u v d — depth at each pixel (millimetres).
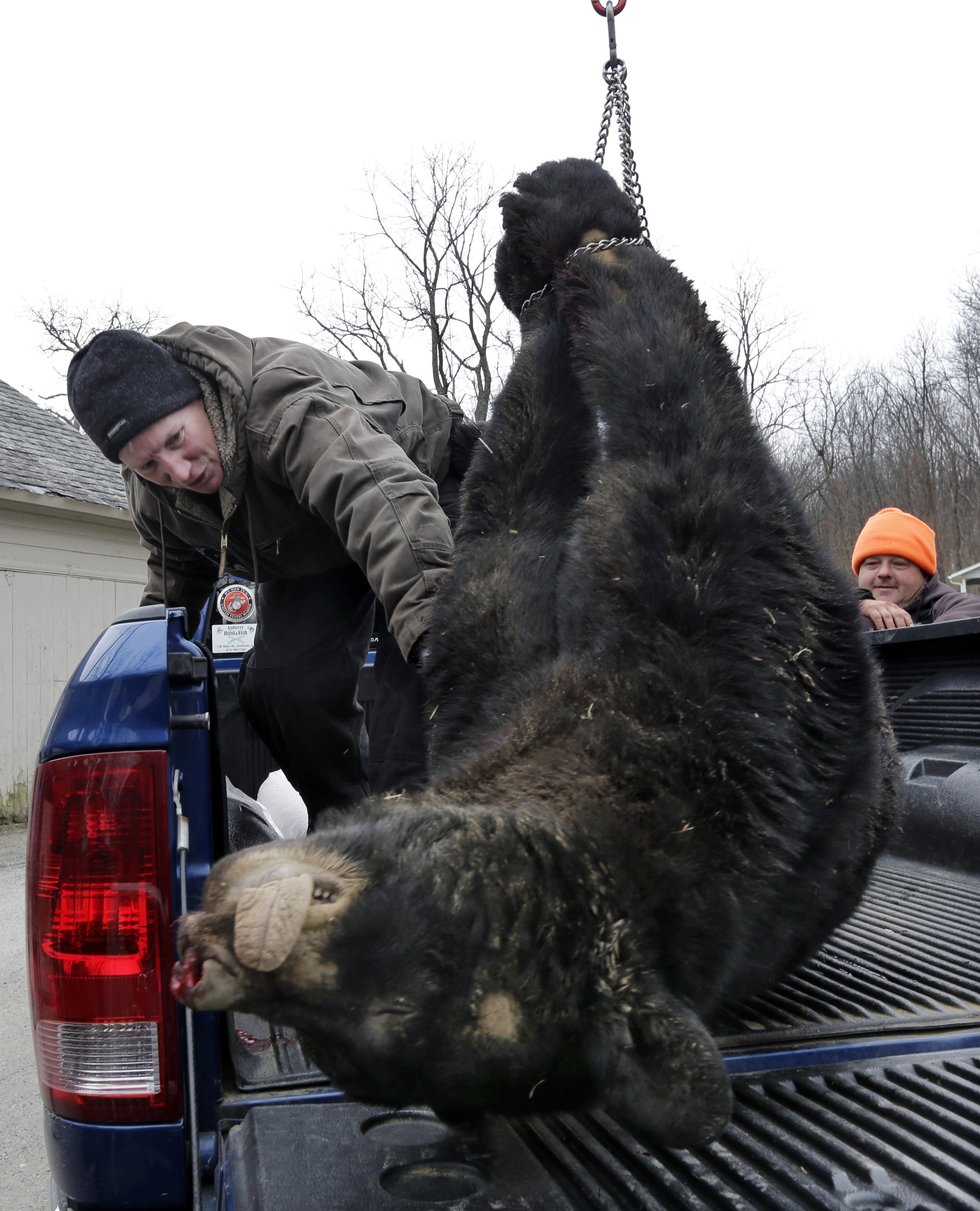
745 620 1980
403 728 3668
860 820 2188
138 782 2166
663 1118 1448
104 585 16203
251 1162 1812
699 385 2229
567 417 2553
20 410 18375
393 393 3367
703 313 2416
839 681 2168
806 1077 2059
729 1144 1810
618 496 2113
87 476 16875
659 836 1701
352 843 1384
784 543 2148
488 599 2381
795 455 35312
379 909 1327
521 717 2008
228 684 4746
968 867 3488
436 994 1376
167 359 3021
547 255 2801
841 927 2930
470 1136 1879
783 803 1895
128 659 2211
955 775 3582
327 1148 1839
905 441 39812
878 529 6055
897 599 6086
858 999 2422
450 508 3646
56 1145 2203
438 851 1440
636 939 1595
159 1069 2145
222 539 3121
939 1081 2029
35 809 2219
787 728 1953
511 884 1479
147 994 2146
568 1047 1484
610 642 1957
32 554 15117
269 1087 2188
